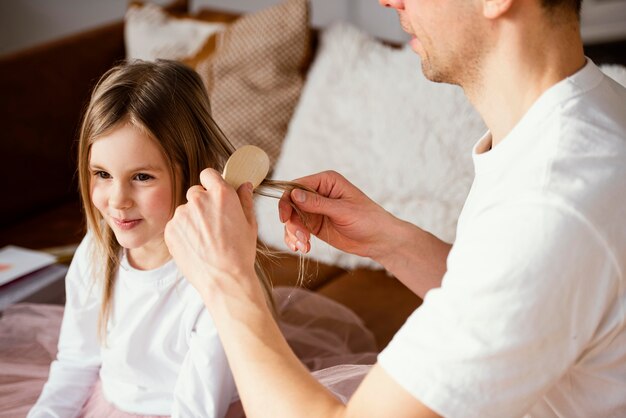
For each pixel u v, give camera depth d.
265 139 1.94
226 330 0.76
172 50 2.19
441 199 1.61
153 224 1.09
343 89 1.81
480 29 0.72
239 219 0.79
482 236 0.67
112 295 1.22
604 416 0.74
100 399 1.24
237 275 0.77
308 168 1.79
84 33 2.36
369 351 1.42
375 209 1.05
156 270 1.18
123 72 1.11
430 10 0.74
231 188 0.81
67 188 2.34
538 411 0.77
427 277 1.05
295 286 1.49
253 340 0.75
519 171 0.69
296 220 1.04
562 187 0.65
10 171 2.15
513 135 0.72
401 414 0.66
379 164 1.69
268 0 2.57
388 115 1.71
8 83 2.13
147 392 1.19
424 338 0.66
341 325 1.47
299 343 1.44
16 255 1.66
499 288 0.63
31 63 2.20
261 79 1.95
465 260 0.67
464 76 0.77
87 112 1.09
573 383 0.74
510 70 0.73
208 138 1.15
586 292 0.65
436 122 1.65
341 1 2.36
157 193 1.08
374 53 1.82
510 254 0.64
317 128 1.81
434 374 0.65
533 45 0.71
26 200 2.20
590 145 0.68
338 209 1.02
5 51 3.30
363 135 1.74
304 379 0.73
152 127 1.05
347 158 1.74
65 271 1.64
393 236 1.04
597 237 0.64
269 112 1.94
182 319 1.15
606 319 0.69
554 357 0.65
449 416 0.65
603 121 0.70
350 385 1.05
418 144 1.65
